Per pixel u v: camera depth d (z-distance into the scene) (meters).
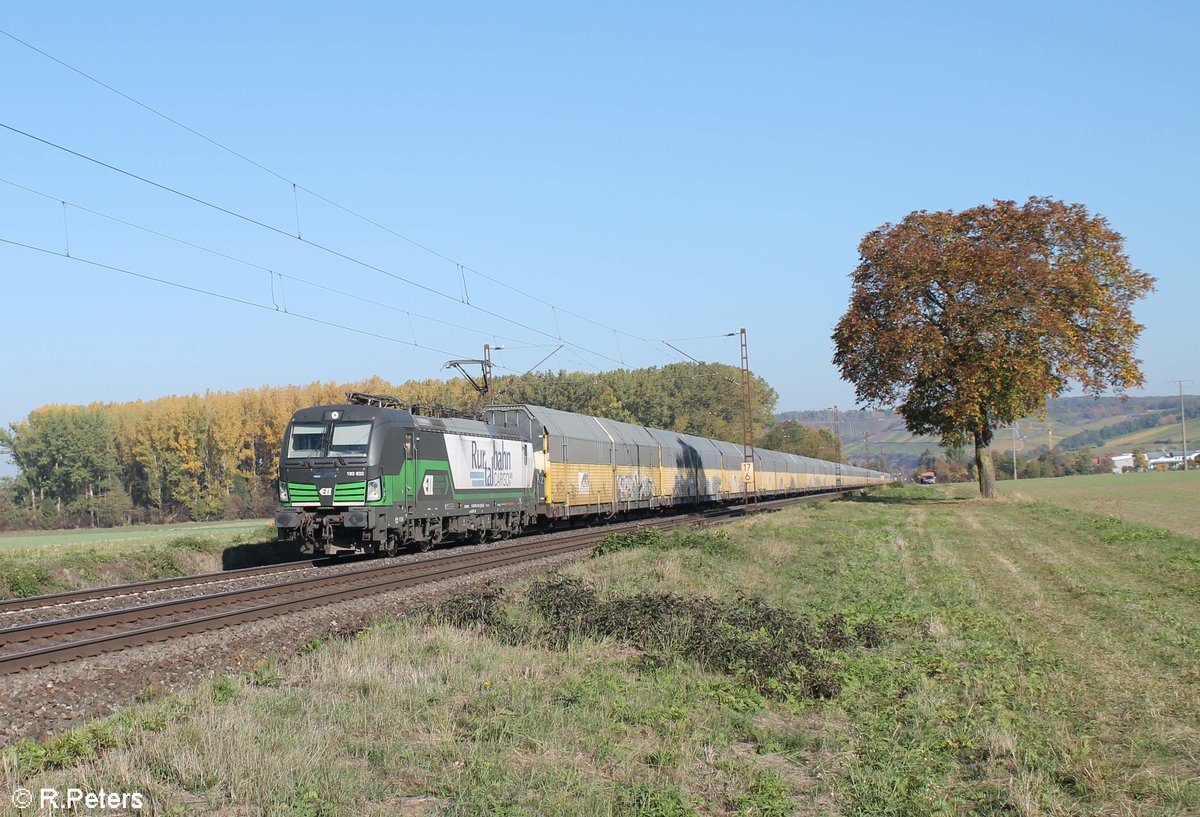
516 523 35.28
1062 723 9.44
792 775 8.48
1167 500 56.00
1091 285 46.81
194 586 21.19
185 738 8.72
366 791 7.69
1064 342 46.09
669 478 51.44
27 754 8.54
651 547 25.80
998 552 26.92
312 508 25.45
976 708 10.13
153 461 86.75
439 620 14.94
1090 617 15.71
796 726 9.99
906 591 18.75
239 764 8.02
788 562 24.11
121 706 10.80
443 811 7.37
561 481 38.12
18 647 14.03
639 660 12.55
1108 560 24.42
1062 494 65.88
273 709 9.81
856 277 50.50
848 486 112.69
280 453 25.92
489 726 9.33
